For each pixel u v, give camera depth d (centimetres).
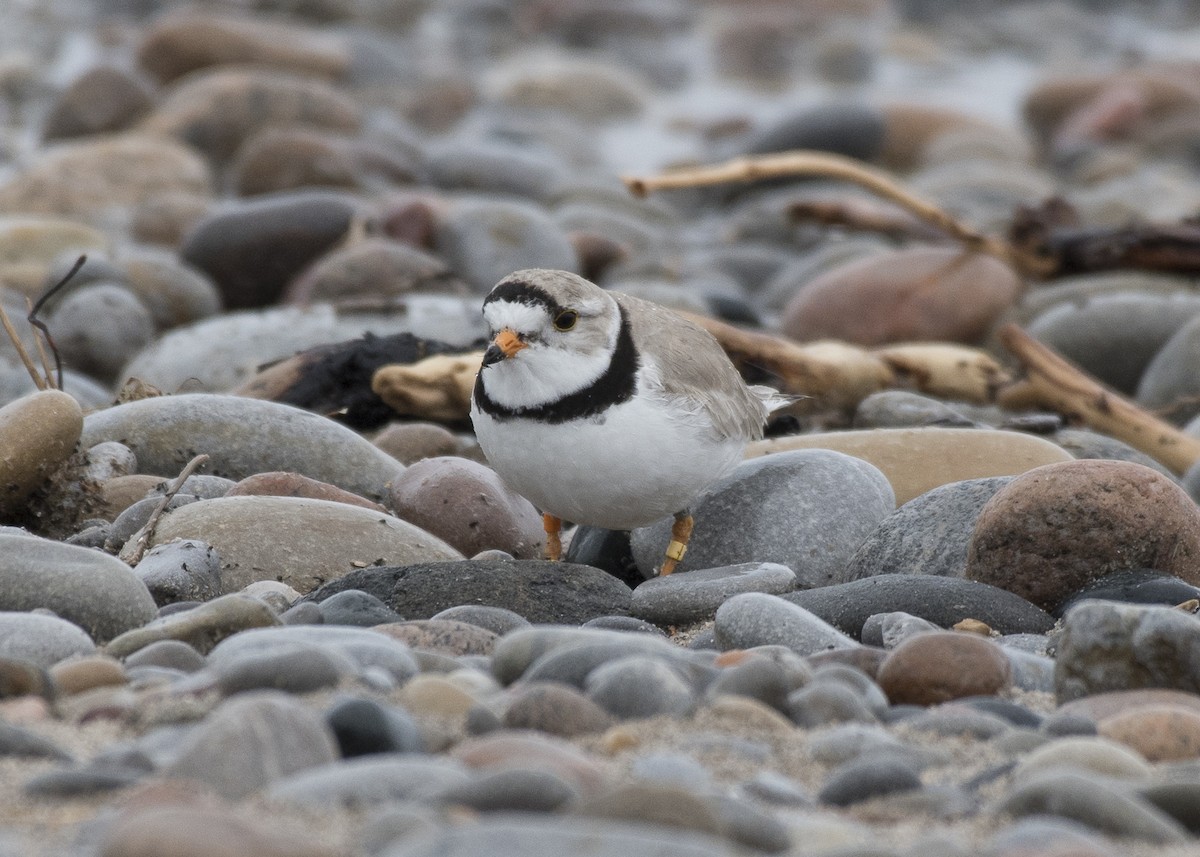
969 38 4300
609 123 3309
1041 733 665
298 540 951
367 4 4097
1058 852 514
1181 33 4353
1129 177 2678
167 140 2625
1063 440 1299
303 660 670
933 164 2855
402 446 1216
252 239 1875
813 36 4212
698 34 4278
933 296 1712
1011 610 880
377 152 2525
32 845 522
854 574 993
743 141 2912
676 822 515
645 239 2244
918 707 718
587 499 916
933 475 1120
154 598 878
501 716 660
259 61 3169
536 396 892
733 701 675
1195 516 927
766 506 1019
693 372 936
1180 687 723
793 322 1739
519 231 1898
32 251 1903
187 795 544
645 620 907
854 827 558
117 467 1074
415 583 895
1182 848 543
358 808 546
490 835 475
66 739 629
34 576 816
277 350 1492
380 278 1731
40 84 3278
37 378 1177
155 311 1752
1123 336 1622
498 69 3656
